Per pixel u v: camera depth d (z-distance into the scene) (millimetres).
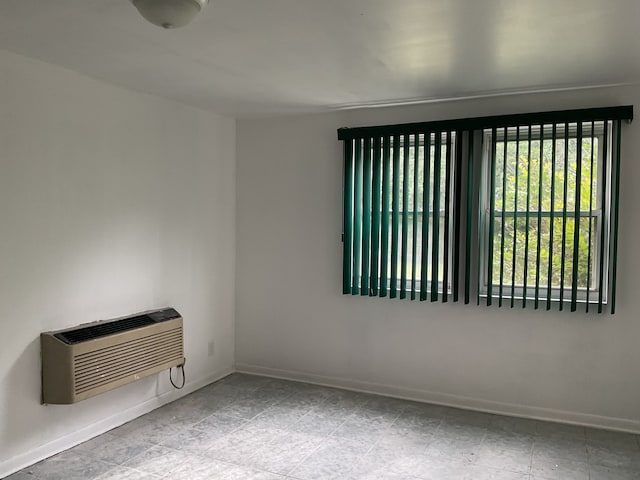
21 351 2975
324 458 3127
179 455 3148
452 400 4035
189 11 2045
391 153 4176
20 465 2963
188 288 4254
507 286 3854
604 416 3615
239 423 3646
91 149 3381
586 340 3641
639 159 3459
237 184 4801
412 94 3791
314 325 4531
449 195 3918
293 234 4586
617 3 2191
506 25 2449
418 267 4160
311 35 2602
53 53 2912
